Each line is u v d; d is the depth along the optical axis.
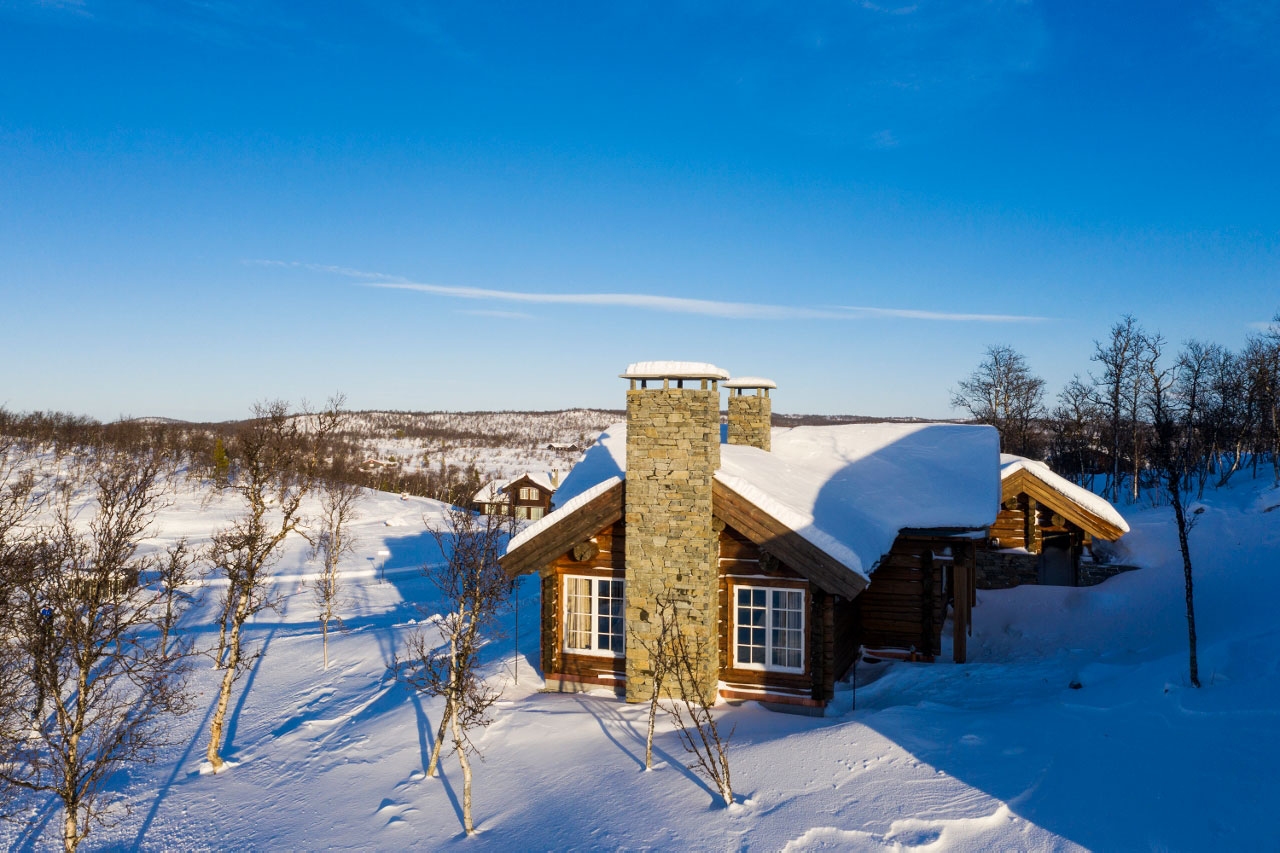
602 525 16.78
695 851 9.88
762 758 12.50
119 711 19.11
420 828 11.95
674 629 15.80
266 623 30.67
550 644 17.61
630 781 12.31
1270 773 9.88
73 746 12.48
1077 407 49.16
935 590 19.66
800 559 15.18
